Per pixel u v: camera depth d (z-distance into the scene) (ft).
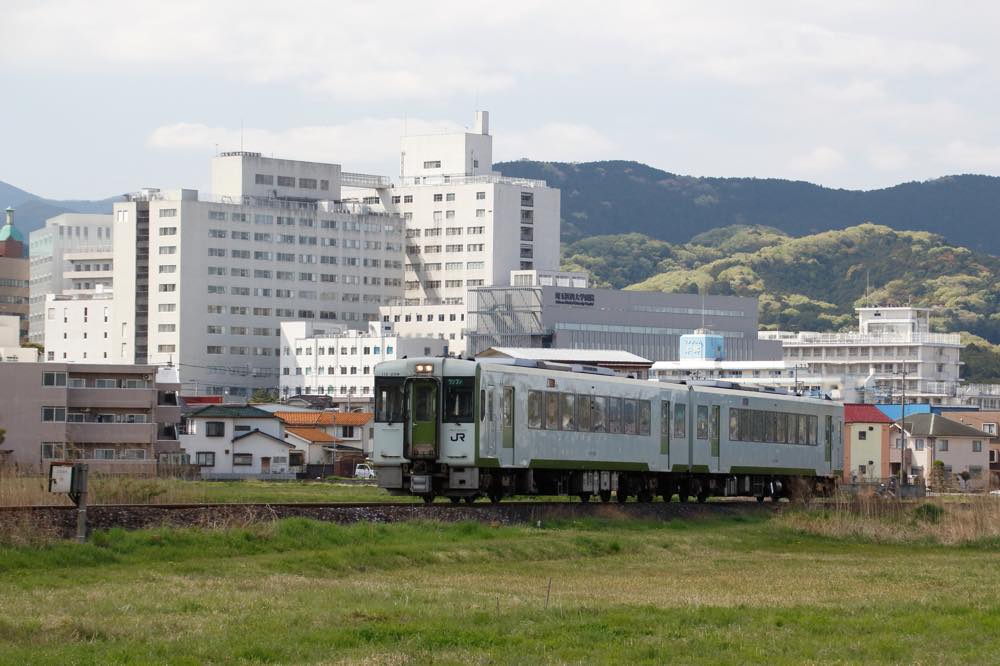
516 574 131.75
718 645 91.40
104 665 80.23
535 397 177.88
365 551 134.21
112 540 125.59
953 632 98.99
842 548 182.39
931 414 486.79
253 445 424.46
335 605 102.37
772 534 191.62
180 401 481.46
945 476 445.78
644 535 170.81
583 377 187.21
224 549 129.80
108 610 96.89
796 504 222.48
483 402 168.35
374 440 171.83
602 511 185.06
